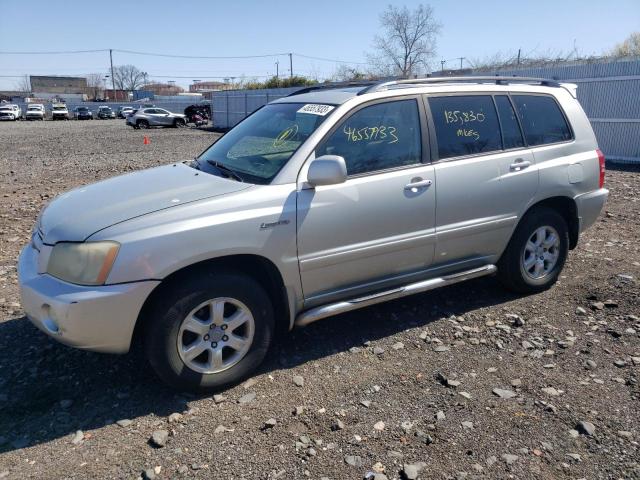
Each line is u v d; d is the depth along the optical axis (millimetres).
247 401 3518
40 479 2832
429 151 4316
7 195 10422
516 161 4738
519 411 3375
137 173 4492
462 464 2918
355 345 4238
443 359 4020
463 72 19719
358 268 4059
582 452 3012
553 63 19781
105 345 3301
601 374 3797
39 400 3527
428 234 4301
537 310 4852
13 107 58312
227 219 3465
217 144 4750
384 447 3057
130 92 105438
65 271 3305
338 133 3973
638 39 27375
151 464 2941
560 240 5184
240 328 3697
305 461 2951
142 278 3240
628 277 5488
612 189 10438
